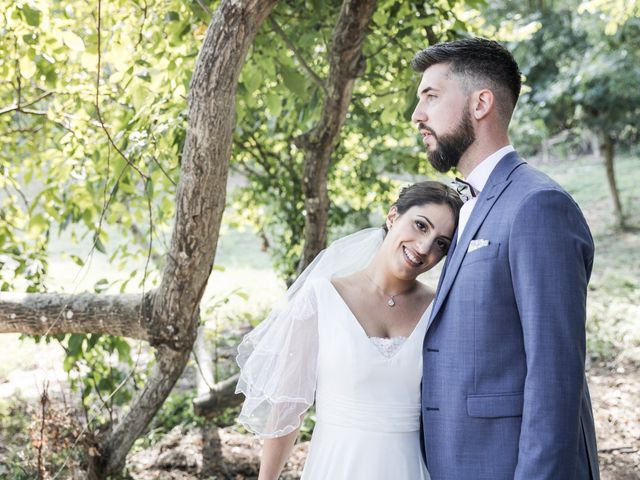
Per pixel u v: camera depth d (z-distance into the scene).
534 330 1.70
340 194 6.37
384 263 2.19
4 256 4.04
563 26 10.72
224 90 2.82
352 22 3.27
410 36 4.04
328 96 3.64
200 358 5.17
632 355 5.98
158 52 3.73
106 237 4.51
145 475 4.02
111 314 3.43
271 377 2.17
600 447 4.43
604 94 10.44
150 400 3.59
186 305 3.29
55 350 6.24
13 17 3.37
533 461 1.65
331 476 2.11
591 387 5.46
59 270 9.87
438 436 1.93
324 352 2.14
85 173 4.16
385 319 2.18
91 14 4.08
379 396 2.11
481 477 1.83
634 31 9.73
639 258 10.08
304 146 3.89
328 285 2.20
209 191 2.99
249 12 2.71
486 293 1.83
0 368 5.70
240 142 5.52
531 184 1.84
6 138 4.73
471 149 1.99
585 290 1.75
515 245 1.77
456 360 1.88
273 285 8.98
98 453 3.58
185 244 3.11
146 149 3.41
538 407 1.67
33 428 3.60
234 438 4.48
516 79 1.99
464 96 1.96
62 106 4.17
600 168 17.11
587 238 1.79
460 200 2.14
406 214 2.14
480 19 5.26
